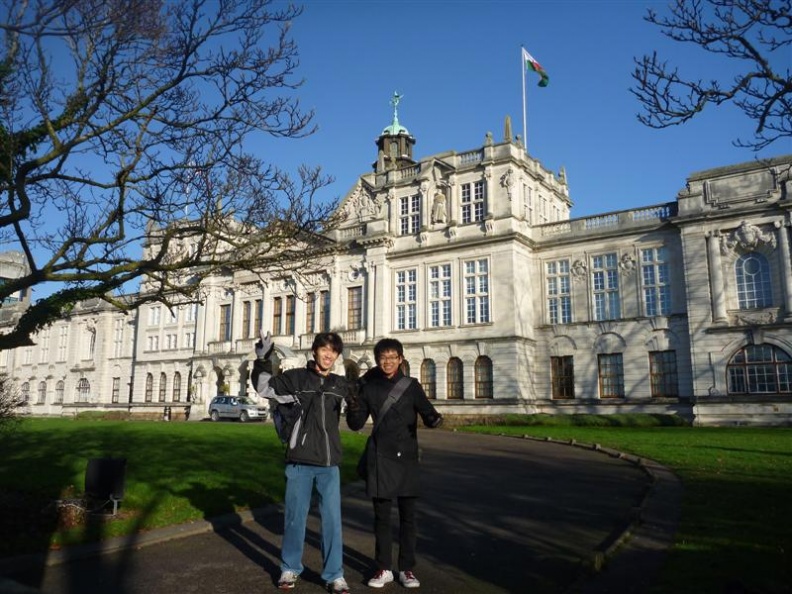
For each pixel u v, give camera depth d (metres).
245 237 13.95
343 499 13.37
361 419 7.60
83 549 8.87
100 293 11.98
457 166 46.25
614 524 10.49
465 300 44.00
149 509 11.32
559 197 51.16
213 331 58.56
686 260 37.72
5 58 9.91
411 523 7.54
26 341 11.10
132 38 10.38
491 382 42.22
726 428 31.80
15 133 10.73
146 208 12.05
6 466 15.70
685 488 12.84
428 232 46.47
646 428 32.88
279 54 11.42
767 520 9.70
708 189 37.69
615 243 41.50
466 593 7.23
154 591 7.39
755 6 8.78
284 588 7.40
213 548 9.33
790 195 35.09
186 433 25.06
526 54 47.69
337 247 15.65
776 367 34.53
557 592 7.19
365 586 7.52
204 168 11.96
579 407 40.84
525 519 11.03
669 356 38.72
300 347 50.66
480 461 19.16
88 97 10.67
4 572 7.92
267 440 23.05
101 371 69.62
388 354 7.73
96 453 18.08
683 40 9.38
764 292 35.75
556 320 43.19
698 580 6.86
